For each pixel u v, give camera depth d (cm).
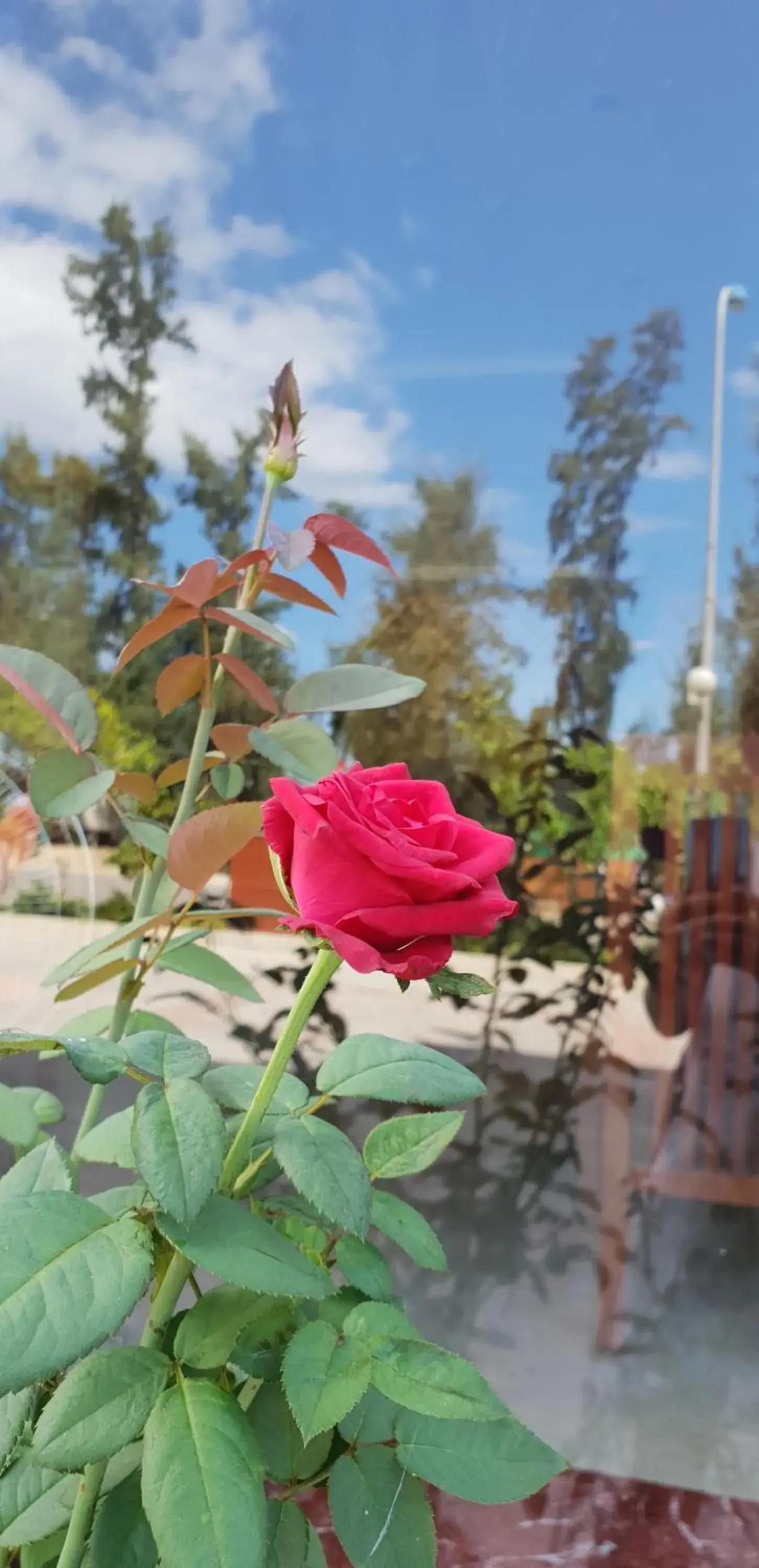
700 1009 132
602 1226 125
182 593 36
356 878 23
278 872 26
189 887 35
